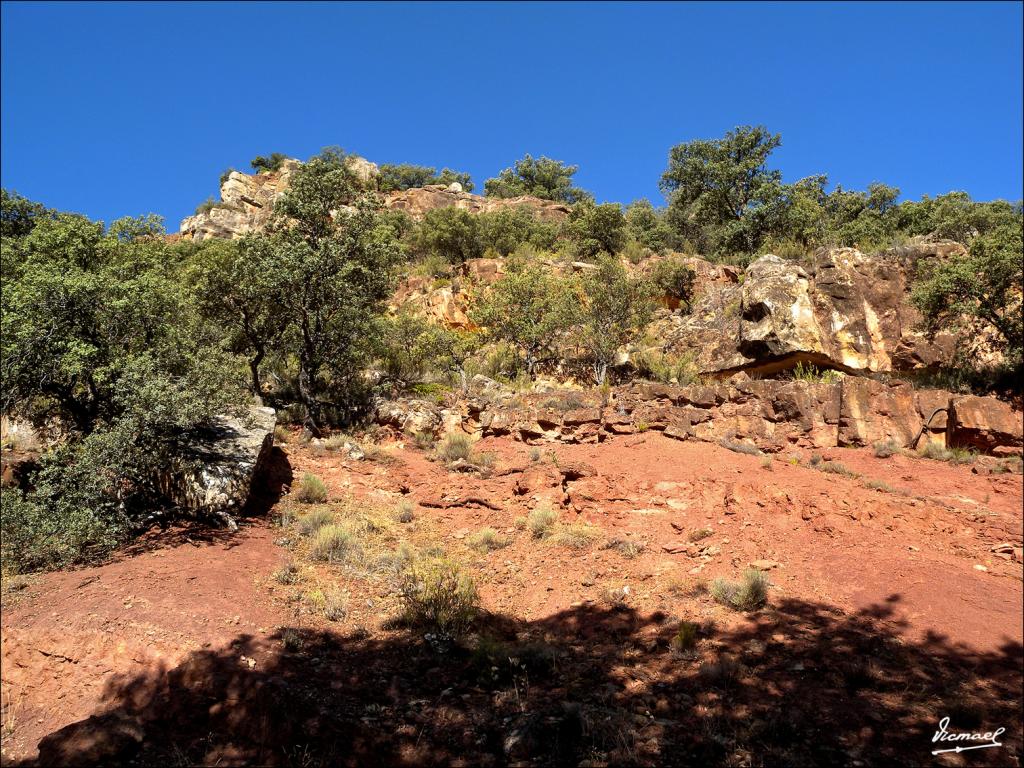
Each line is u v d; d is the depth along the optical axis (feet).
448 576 28.63
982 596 25.20
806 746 15.99
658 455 44.93
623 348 73.77
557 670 20.72
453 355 69.31
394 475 43.21
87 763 15.06
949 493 40.19
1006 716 17.63
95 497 31.14
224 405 37.73
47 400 41.70
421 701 18.63
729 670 19.62
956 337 62.85
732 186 121.70
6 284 40.06
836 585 26.37
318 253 53.26
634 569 28.94
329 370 63.31
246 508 35.53
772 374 68.18
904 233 92.07
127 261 42.83
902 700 18.34
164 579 26.35
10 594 26.02
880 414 51.06
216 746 16.03
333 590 26.71
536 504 36.73
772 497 34.53
